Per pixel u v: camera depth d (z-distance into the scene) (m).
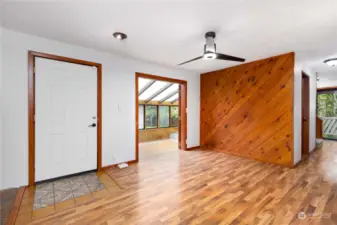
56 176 2.72
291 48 2.97
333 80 5.59
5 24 2.18
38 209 1.92
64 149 2.79
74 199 2.14
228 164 3.45
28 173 2.48
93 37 2.56
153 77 3.93
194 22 2.12
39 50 2.55
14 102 2.38
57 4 1.77
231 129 4.19
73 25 2.21
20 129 2.42
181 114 4.74
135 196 2.22
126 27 2.26
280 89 3.34
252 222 1.70
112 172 3.06
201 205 2.00
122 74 3.44
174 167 3.30
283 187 2.44
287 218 1.76
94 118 3.10
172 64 3.95
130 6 1.80
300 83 3.57
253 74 3.74
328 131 6.36
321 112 6.69
